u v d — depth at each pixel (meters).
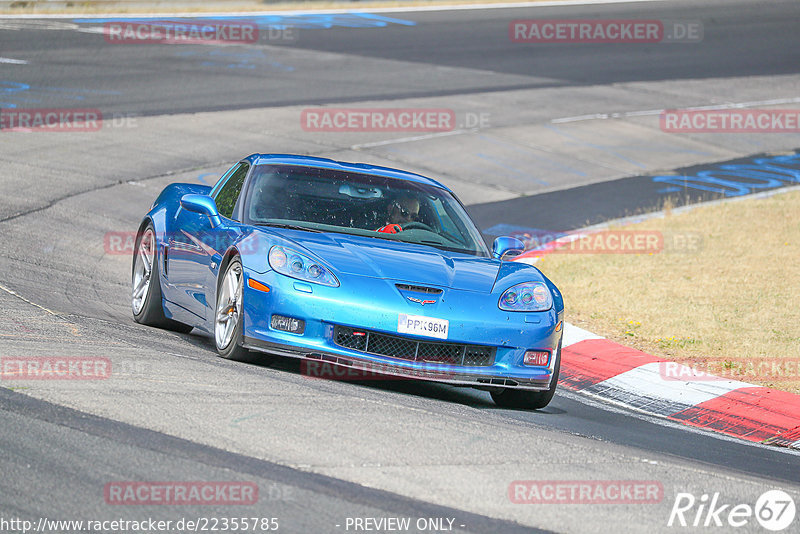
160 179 52.59
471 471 15.91
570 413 23.84
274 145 63.00
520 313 22.52
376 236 24.72
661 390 27.45
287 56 93.31
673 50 111.81
